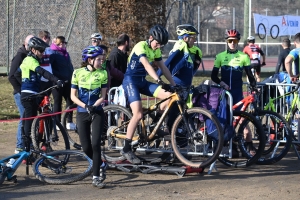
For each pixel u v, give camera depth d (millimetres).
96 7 24000
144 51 9164
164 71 9539
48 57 10938
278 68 16719
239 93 10695
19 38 25219
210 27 40500
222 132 8875
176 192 8266
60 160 9148
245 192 8266
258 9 35188
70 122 12148
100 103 8367
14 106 17547
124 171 9711
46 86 10953
